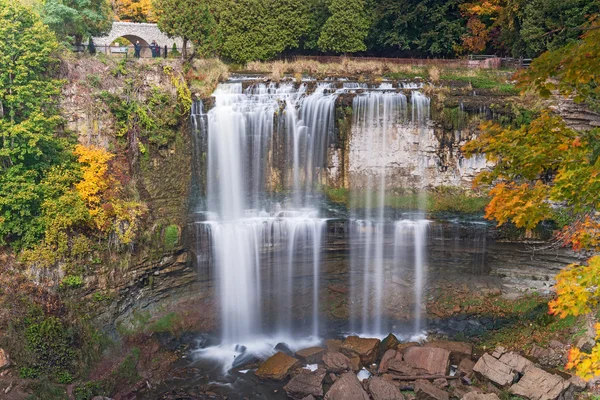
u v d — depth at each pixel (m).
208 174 27.97
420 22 39.22
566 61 10.15
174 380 22.30
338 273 28.20
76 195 22.09
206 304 26.62
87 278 21.78
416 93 28.22
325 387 21.33
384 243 28.08
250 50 38.69
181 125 27.45
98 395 20.30
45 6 28.55
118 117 25.39
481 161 28.02
